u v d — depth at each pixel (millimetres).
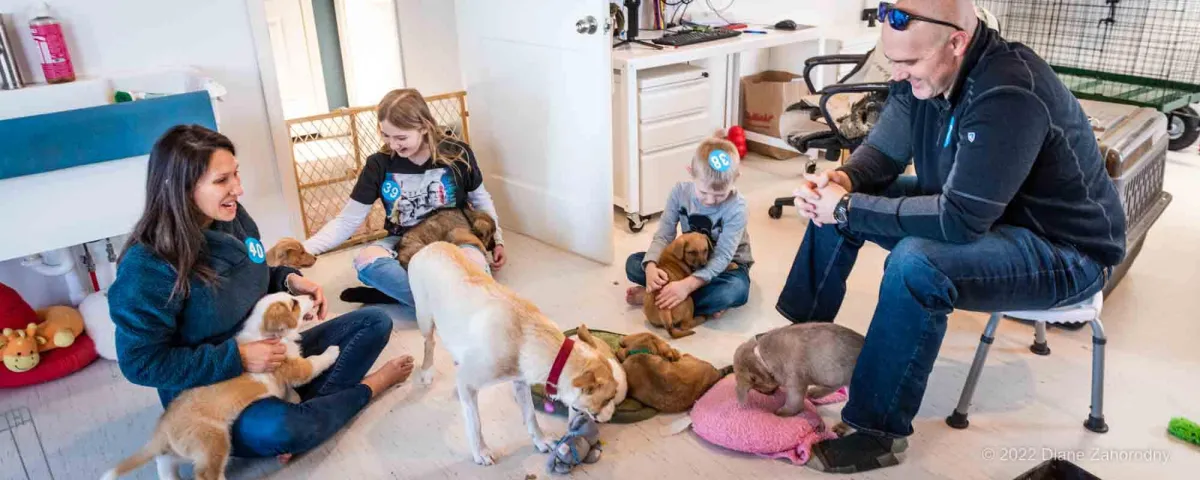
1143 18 4160
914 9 1541
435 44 3432
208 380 1654
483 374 1699
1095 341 1806
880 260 2805
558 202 2904
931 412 1967
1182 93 3820
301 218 2961
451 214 2602
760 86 3764
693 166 2305
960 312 2434
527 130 2906
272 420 1730
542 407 2010
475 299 1726
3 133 1952
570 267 2830
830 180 1935
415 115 2461
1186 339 2256
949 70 1596
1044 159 1601
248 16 2639
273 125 2787
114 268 2414
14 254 2033
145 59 2514
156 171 1517
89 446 1956
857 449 1778
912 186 2076
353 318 2031
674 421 1960
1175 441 1837
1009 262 1626
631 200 3076
